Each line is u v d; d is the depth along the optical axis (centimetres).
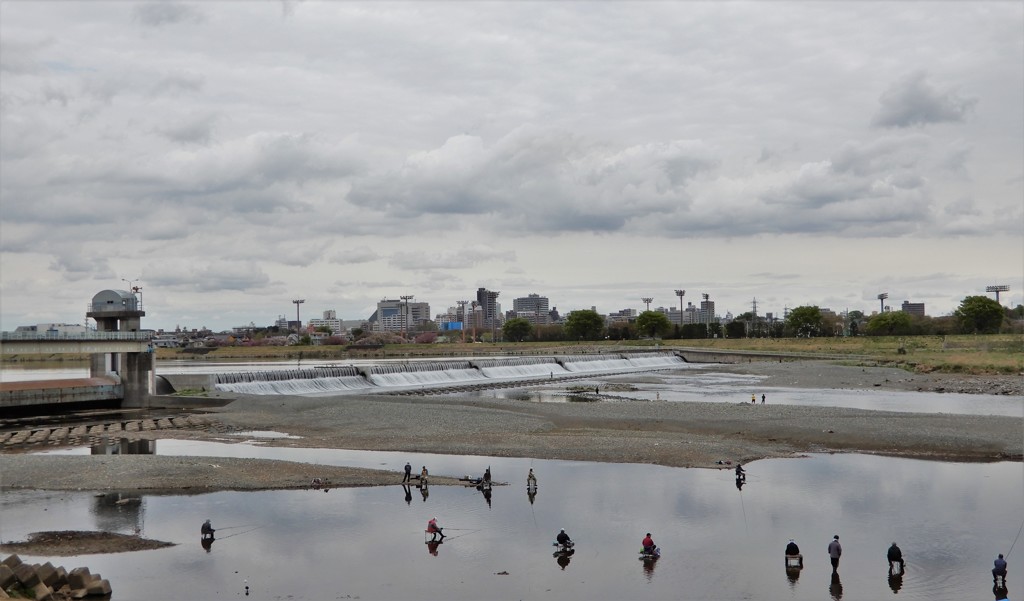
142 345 12025
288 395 12512
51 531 5044
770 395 13688
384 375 15362
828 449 7806
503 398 13288
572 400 12912
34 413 11312
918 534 4969
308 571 4347
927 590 4072
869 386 15125
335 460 7438
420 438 8588
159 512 5503
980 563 4459
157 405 11912
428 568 4391
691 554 4622
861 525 5166
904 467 6969
